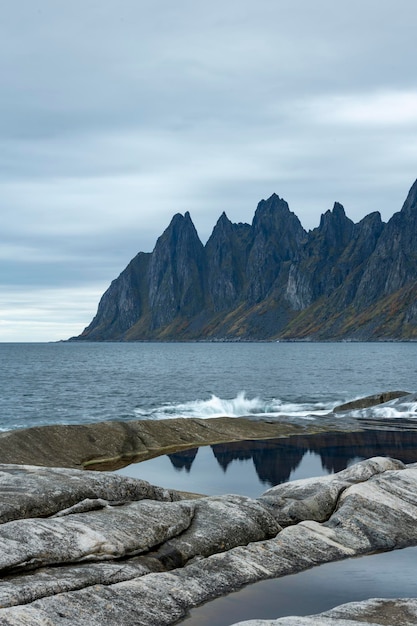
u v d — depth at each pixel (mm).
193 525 14461
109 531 12906
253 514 15398
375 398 52000
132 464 29578
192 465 29219
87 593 10836
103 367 141125
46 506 13523
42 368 135000
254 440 36750
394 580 13289
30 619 9672
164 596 11484
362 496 17297
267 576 13125
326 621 9586
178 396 70938
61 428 32031
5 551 11344
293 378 102250
